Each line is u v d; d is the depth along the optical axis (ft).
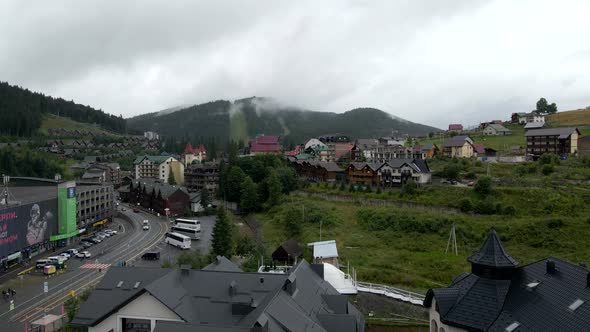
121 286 125.90
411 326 154.92
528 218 276.00
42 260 257.34
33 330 165.37
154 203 460.55
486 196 312.50
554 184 314.96
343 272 203.41
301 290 119.65
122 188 572.10
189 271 127.75
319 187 418.31
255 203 415.64
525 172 358.43
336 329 104.06
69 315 148.36
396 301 173.27
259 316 88.58
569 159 373.61
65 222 315.99
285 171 442.09
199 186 557.33
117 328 115.03
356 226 309.22
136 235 349.20
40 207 292.61
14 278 237.25
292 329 92.99
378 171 410.11
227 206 463.83
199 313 113.60
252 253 237.86
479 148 484.74
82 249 300.61
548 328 82.02
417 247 262.26
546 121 597.11
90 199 369.71
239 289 119.96
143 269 131.85
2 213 254.47
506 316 90.99
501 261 101.55
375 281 211.82
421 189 349.41
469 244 260.21
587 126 517.55
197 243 320.29
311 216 329.93
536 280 97.35
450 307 102.17
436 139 636.48
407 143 618.85
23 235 273.54
